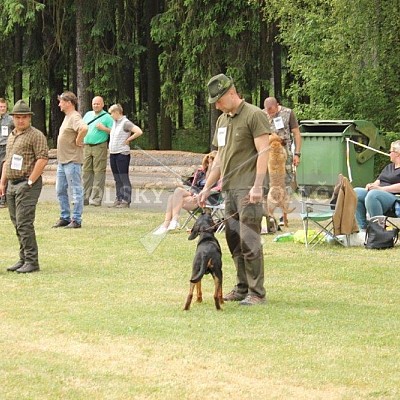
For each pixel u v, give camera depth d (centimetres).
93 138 2066
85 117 2089
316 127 2225
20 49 4106
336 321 992
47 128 4812
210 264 1038
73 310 1041
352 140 2161
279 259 1399
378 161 2528
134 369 804
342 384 767
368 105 2597
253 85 3453
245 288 1101
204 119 4528
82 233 1683
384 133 2567
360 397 734
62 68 4044
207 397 731
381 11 2484
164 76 3550
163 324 967
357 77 2517
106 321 981
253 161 1053
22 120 1270
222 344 888
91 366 812
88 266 1347
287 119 1744
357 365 820
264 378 782
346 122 2155
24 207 1288
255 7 3155
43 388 748
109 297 1119
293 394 740
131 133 2048
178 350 864
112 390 744
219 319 995
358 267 1332
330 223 1577
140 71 4381
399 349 877
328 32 2525
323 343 895
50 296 1123
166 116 3691
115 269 1322
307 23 2556
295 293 1155
